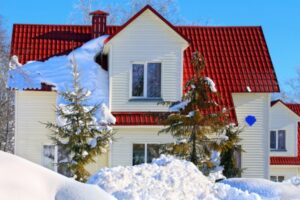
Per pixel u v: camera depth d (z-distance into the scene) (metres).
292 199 9.34
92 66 21.12
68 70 20.91
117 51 20.31
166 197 8.73
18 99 20.52
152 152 20.12
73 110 16.55
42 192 5.25
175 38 20.44
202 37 23.55
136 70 20.47
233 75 21.66
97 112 19.38
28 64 21.70
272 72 21.83
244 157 21.39
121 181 9.15
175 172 9.78
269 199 9.45
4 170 5.30
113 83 20.25
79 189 5.47
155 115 17.95
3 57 20.77
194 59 16.77
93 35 23.05
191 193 9.09
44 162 20.36
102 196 5.51
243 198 8.88
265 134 21.45
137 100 20.25
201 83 16.55
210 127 16.45
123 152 20.02
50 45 22.77
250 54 22.59
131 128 19.97
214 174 15.87
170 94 20.34
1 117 34.06
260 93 21.44
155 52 20.39
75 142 16.38
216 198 9.06
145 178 9.38
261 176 21.41
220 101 20.58
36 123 20.52
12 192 5.04
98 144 16.55
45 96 20.61
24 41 22.81
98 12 23.11
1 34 22.70
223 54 22.59
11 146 34.62
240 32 23.77
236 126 19.47
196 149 16.47
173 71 20.42
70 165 16.14
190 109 16.64
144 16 20.31
